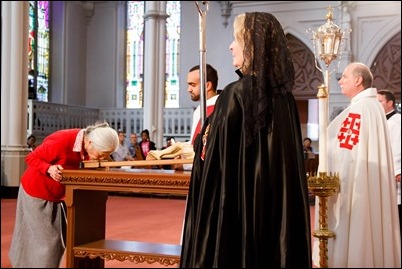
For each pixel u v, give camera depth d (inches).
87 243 135.3
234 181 89.0
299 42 687.1
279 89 92.7
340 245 131.0
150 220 308.5
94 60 799.7
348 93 140.9
